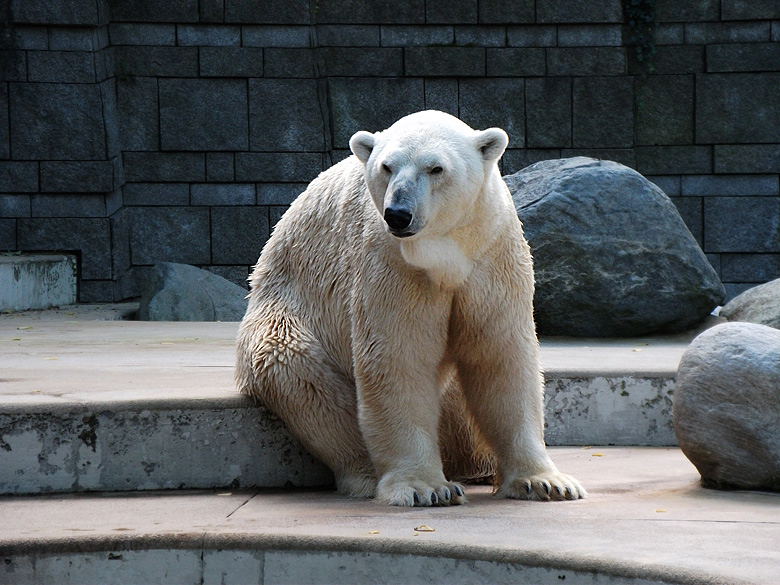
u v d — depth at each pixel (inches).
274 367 302.0
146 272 869.8
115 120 863.7
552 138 896.3
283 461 316.2
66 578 236.1
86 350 474.9
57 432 303.0
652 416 373.4
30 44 833.5
